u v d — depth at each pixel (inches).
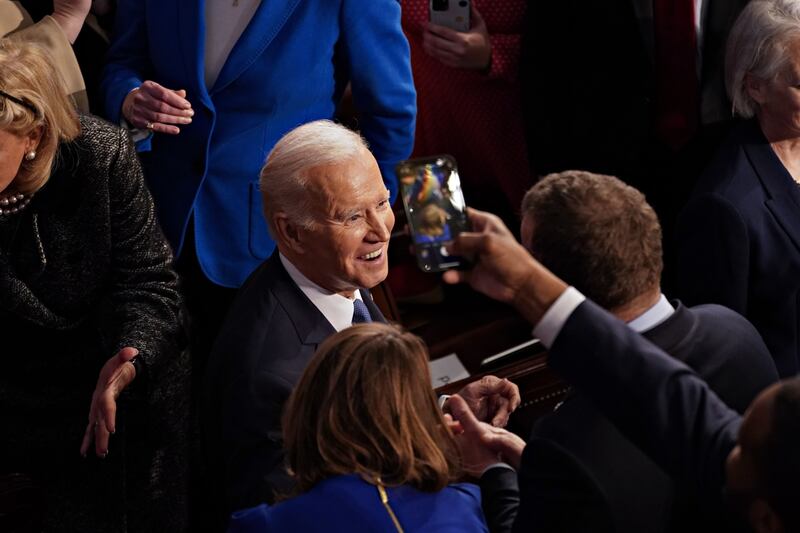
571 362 110.9
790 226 183.3
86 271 179.0
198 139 203.6
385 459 118.9
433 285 262.7
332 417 118.7
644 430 108.0
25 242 171.5
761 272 183.6
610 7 225.9
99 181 173.5
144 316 180.5
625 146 233.5
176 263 219.5
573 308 111.1
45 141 160.1
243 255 211.0
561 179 131.5
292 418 123.1
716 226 182.1
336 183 154.2
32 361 185.9
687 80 228.7
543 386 213.9
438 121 264.2
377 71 206.4
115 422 187.0
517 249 111.5
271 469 146.3
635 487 119.2
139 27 209.5
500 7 253.1
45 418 190.5
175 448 197.2
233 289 221.0
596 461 118.6
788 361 185.2
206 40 199.8
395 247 254.4
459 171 271.3
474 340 247.9
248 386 151.9
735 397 131.3
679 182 236.5
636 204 128.2
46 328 181.3
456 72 253.4
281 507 119.6
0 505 181.8
